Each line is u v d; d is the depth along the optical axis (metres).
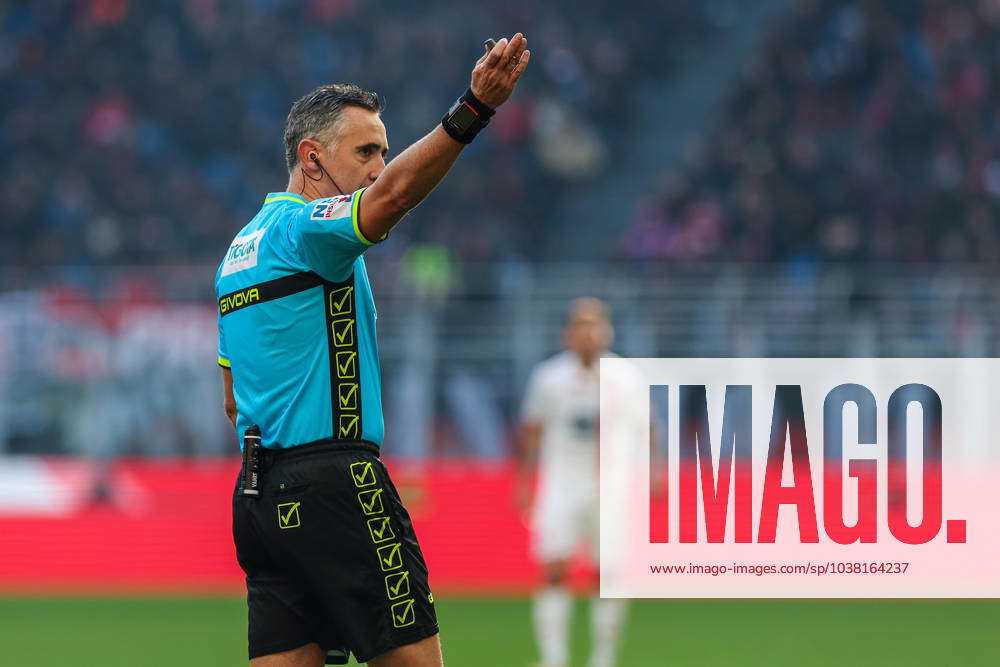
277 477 13.13
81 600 46.09
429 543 52.34
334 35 81.94
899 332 51.03
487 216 72.44
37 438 53.41
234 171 76.00
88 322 53.34
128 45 79.62
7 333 53.31
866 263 65.19
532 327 53.53
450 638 35.25
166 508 53.19
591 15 85.44
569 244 74.88
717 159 72.56
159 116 77.56
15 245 70.38
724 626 38.12
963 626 38.25
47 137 75.06
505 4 84.62
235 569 52.69
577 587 49.66
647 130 81.44
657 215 70.94
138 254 69.50
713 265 64.75
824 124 73.88
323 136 13.62
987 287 51.56
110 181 73.12
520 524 52.41
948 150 72.75
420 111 78.56
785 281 57.56
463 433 53.28
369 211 12.47
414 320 53.44
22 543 52.84
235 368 13.61
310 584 13.09
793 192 69.38
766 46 78.12
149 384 53.38
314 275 13.10
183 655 31.98
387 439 53.03
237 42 80.44
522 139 77.94
